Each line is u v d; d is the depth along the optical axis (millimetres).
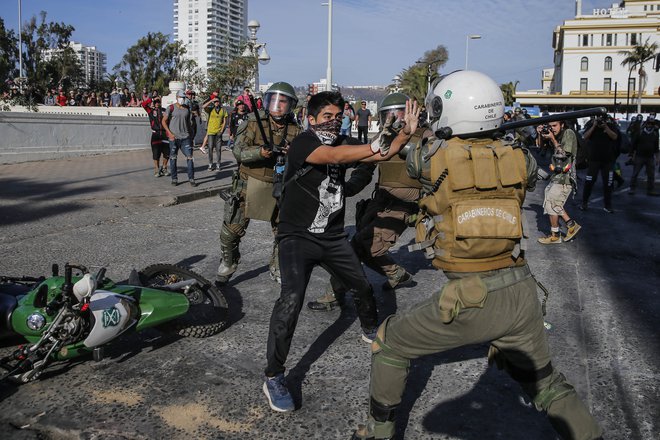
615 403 3332
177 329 3994
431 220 2402
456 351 3957
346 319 4562
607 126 9898
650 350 4074
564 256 6930
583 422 2381
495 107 2391
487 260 2312
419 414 3182
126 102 26266
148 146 18734
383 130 2707
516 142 2428
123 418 3107
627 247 7453
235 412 3182
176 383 3488
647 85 83750
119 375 3584
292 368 3719
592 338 4281
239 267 6004
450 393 3408
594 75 85000
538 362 2420
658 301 5195
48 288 3490
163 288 4012
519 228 2277
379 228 4590
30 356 3264
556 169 7480
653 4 104938
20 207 8758
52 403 3248
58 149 15344
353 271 3549
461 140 2412
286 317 3148
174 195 10031
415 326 2400
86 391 3385
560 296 5312
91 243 6895
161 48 49156
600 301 5176
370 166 3764
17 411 3166
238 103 13898
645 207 11023
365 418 3137
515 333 2371
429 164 2379
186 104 11094
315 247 3363
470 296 2230
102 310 3420
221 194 4996
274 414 3164
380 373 2539
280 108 4559
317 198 3289
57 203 9156
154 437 2945
